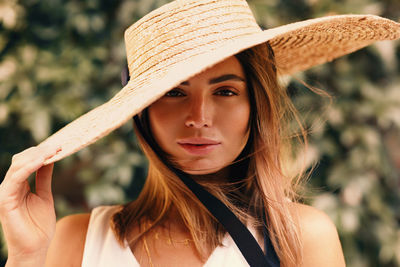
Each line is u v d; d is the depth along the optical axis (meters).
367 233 1.93
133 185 2.06
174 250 0.98
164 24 0.89
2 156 2.02
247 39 0.80
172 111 0.88
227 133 0.89
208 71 0.86
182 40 0.88
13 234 0.87
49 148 0.89
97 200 1.95
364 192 1.89
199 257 0.96
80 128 0.88
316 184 1.92
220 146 0.90
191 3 0.89
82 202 2.20
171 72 0.80
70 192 2.18
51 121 1.95
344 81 1.91
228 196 1.02
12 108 1.94
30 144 2.06
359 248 1.93
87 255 1.00
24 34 1.98
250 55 0.92
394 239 1.92
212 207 0.95
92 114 0.94
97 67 2.01
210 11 0.89
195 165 0.91
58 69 1.96
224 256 0.95
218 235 0.97
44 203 0.93
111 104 0.92
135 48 0.95
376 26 0.96
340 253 1.02
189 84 0.86
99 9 2.02
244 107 0.91
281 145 1.14
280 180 1.01
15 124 2.01
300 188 1.21
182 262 0.96
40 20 2.00
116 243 0.99
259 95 0.94
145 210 1.06
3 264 1.99
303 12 1.97
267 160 1.00
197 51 0.86
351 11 1.90
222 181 1.02
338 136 1.92
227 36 0.88
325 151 1.88
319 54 1.20
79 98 1.95
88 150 2.00
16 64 1.96
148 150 0.96
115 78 2.02
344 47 1.15
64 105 1.92
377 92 1.92
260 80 0.94
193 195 0.97
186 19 0.89
